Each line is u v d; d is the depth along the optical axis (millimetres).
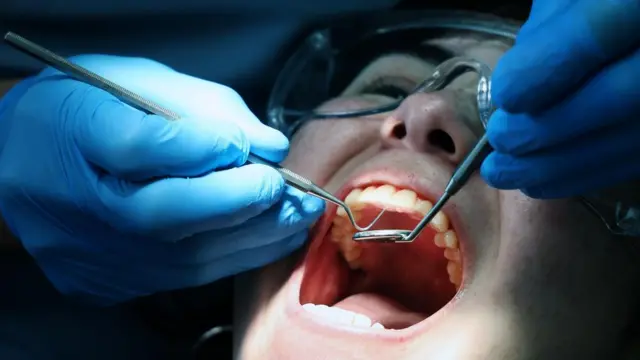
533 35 776
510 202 910
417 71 1152
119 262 1049
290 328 931
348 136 1043
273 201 944
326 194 925
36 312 1543
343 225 1090
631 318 936
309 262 1073
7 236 1489
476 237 935
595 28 730
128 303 1555
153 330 1552
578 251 896
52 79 1095
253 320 1041
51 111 1042
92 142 954
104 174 988
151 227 934
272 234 992
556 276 886
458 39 1135
